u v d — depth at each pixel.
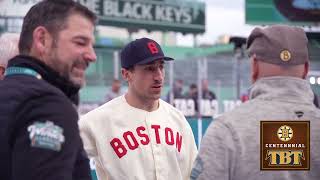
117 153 2.75
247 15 14.61
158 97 2.85
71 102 1.61
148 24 23.62
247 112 1.79
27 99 1.51
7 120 1.50
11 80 1.59
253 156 1.73
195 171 1.77
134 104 2.86
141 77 2.80
